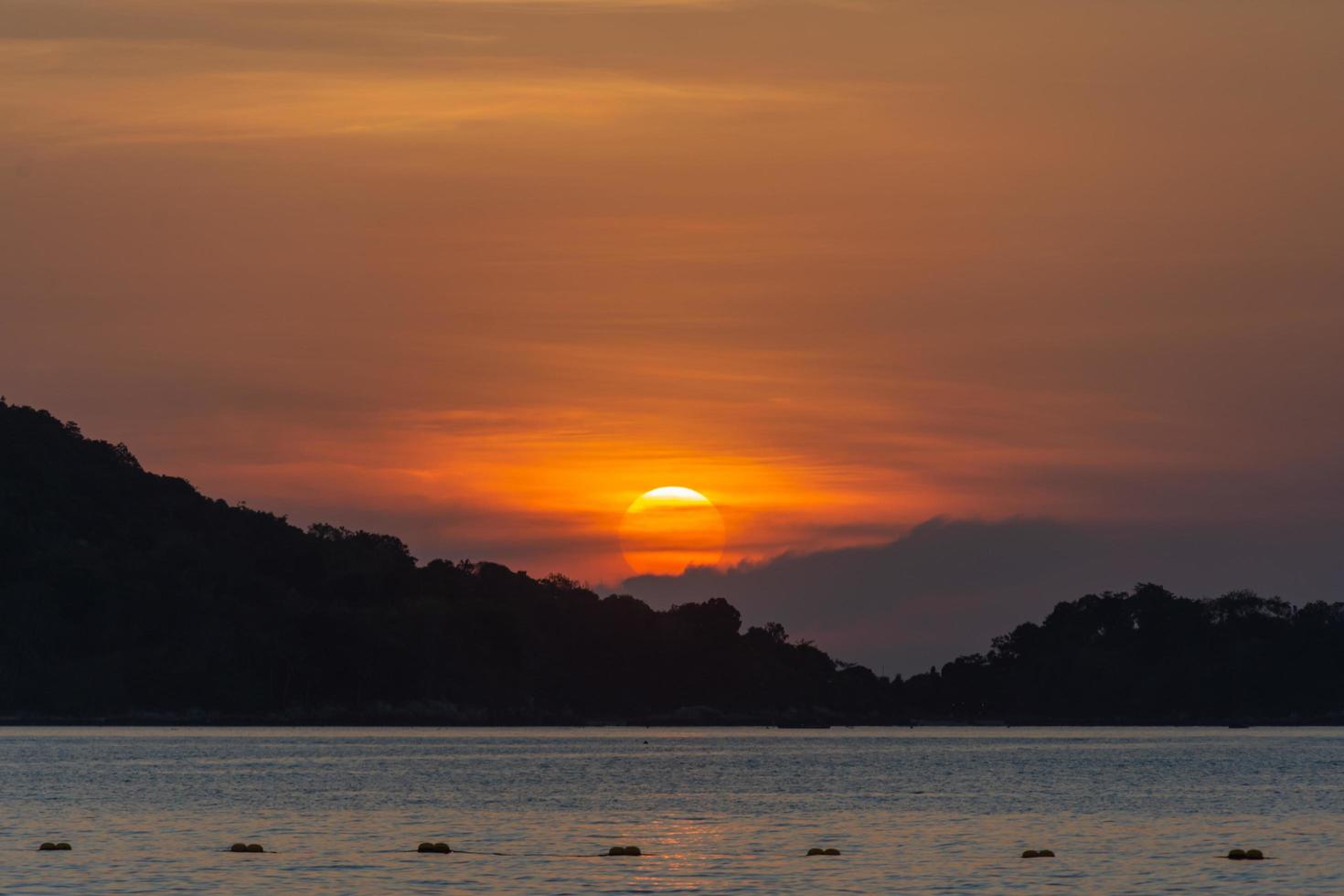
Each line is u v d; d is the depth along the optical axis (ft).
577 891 545.44
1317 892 551.59
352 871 589.73
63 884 554.87
